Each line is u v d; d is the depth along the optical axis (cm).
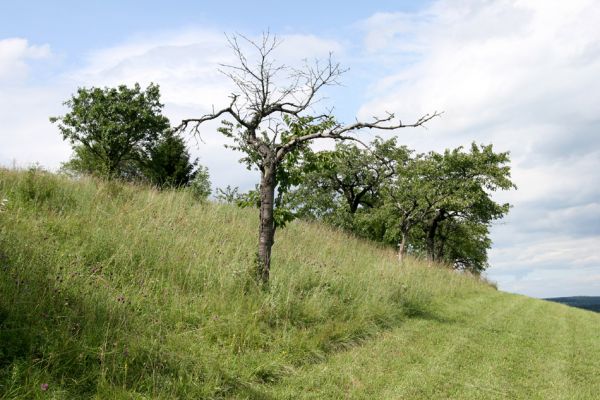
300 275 1136
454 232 4225
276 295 956
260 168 1104
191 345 668
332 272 1265
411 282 1565
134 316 687
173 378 574
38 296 637
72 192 1275
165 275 918
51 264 757
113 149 4450
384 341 962
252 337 764
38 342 547
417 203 2970
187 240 1127
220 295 873
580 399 789
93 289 718
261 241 1034
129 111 4438
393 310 1208
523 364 960
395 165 3397
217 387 587
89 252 894
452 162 3456
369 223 3691
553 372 932
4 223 891
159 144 4381
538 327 1402
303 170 1160
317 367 746
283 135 1119
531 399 763
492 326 1299
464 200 3325
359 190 4056
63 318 616
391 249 2389
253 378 649
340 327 937
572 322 1605
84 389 514
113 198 1360
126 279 846
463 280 2239
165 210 1381
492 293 2178
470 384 786
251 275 989
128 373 561
